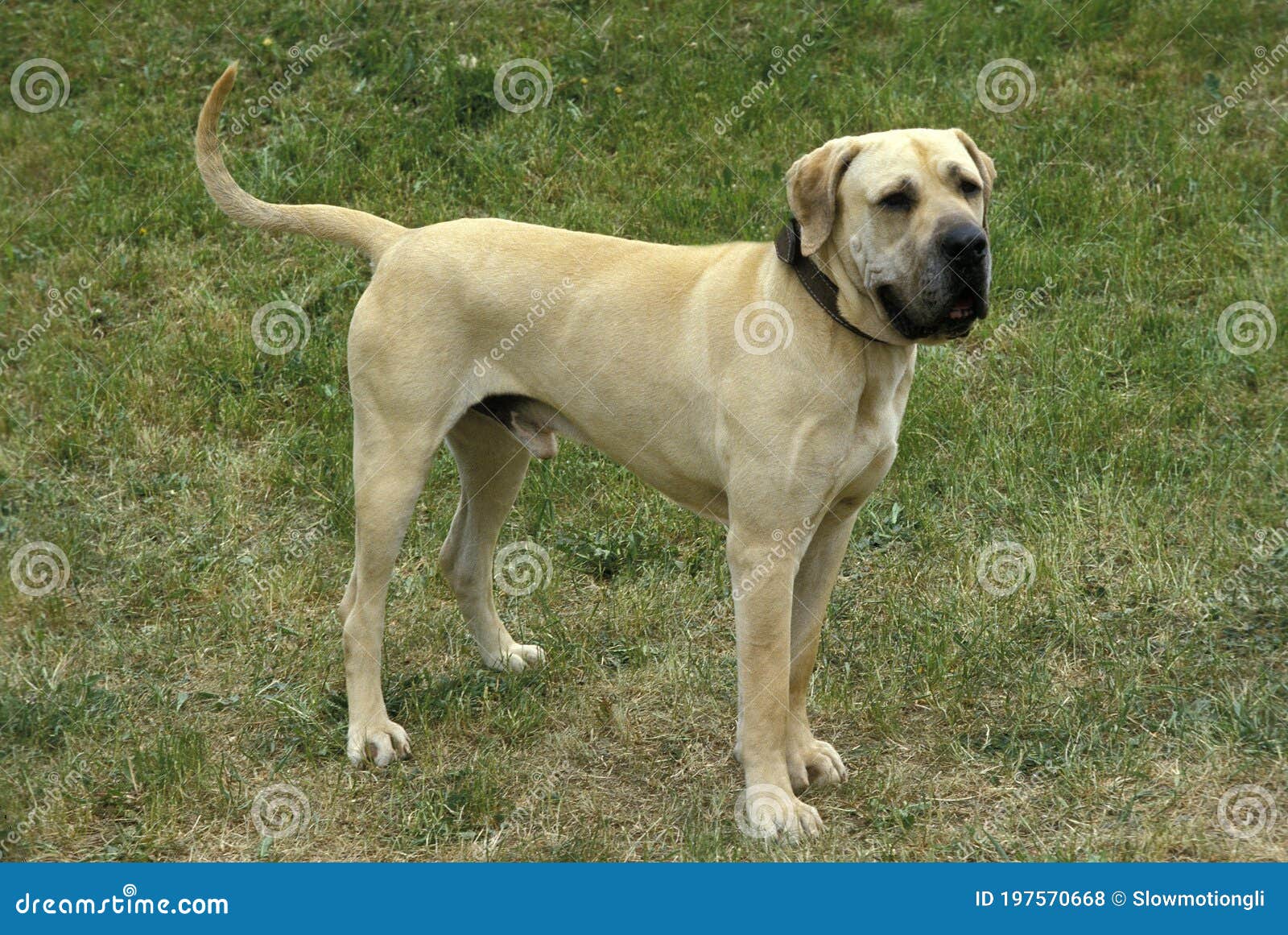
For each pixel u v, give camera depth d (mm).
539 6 10016
